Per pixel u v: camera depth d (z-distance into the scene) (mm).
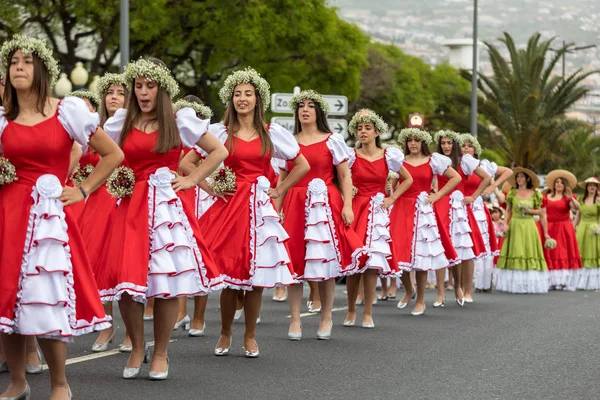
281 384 9195
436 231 16688
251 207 10781
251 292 10742
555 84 53688
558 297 20703
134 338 9320
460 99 53875
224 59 41906
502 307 17422
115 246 9188
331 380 9469
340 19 45688
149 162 9258
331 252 12641
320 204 12719
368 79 69750
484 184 18781
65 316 7641
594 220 25156
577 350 11641
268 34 40625
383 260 14195
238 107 10852
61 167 7883
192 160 10906
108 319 7973
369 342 12180
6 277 7609
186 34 40250
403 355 11109
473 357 11008
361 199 14664
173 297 9211
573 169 62844
